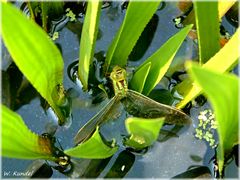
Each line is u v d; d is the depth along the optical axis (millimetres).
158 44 380
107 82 366
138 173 349
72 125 358
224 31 382
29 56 286
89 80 366
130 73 367
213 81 243
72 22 388
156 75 336
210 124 357
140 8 314
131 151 352
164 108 343
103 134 352
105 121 350
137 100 346
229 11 383
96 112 361
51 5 376
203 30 319
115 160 351
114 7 392
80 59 342
